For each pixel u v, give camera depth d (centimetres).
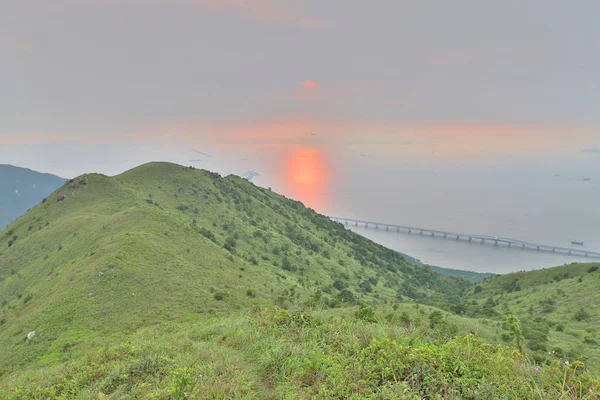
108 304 4538
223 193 16000
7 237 10281
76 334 3906
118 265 5319
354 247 18138
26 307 5081
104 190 11238
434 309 6178
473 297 12706
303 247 14125
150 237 6581
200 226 11294
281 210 18788
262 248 11856
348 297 7725
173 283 5400
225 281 6169
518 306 8606
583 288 8144
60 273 5966
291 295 6444
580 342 4872
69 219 8962
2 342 4031
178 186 14588
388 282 14000
